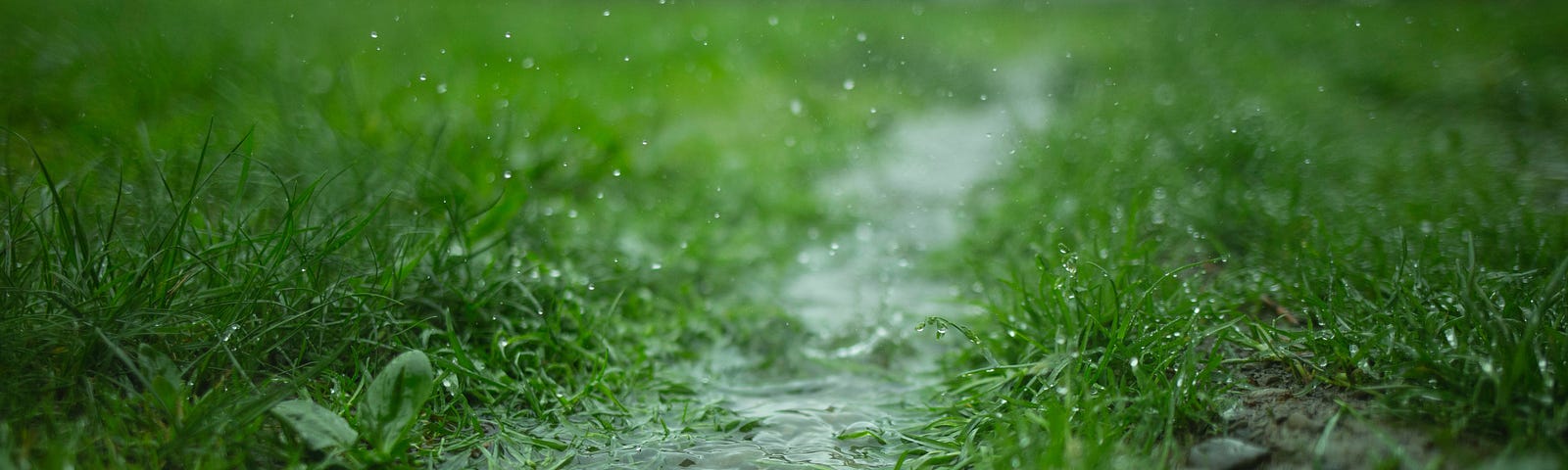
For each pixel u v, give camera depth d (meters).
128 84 3.38
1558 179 2.99
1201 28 8.03
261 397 1.43
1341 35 7.34
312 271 1.76
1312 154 3.38
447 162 2.86
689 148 4.10
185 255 1.81
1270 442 1.43
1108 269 2.13
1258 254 2.37
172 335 1.59
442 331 1.87
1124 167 3.40
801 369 2.14
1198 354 1.77
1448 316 1.63
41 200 1.83
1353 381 1.56
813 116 5.12
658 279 2.56
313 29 5.66
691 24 8.98
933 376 2.05
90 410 1.38
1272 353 1.71
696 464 1.58
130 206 1.99
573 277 2.31
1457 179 2.89
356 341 1.73
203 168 2.28
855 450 1.65
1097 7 11.96
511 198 2.53
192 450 1.32
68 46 3.95
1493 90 4.74
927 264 2.84
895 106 5.68
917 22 9.81
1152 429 1.49
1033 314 1.97
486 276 2.10
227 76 3.49
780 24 9.02
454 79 4.44
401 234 2.00
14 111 3.06
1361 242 2.20
